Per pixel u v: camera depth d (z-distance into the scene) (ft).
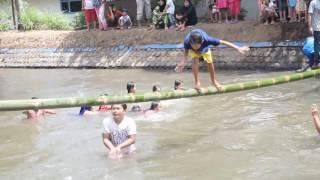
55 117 49.73
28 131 45.16
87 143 39.96
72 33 90.27
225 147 37.06
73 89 65.77
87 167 34.24
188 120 45.52
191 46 35.68
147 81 67.46
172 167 33.40
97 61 83.66
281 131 40.04
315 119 37.09
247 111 47.21
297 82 57.93
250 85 38.45
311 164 32.37
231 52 72.13
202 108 49.65
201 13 91.20
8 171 34.63
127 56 81.41
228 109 48.55
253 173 31.50
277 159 33.76
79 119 48.37
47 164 35.55
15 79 78.33
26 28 99.71
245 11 84.12
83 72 80.43
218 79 64.69
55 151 38.50
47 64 88.38
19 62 91.45
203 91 36.19
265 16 73.20
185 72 72.49
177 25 80.59
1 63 92.84
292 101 49.57
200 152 36.29
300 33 68.54
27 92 66.28
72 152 37.91
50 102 28.60
